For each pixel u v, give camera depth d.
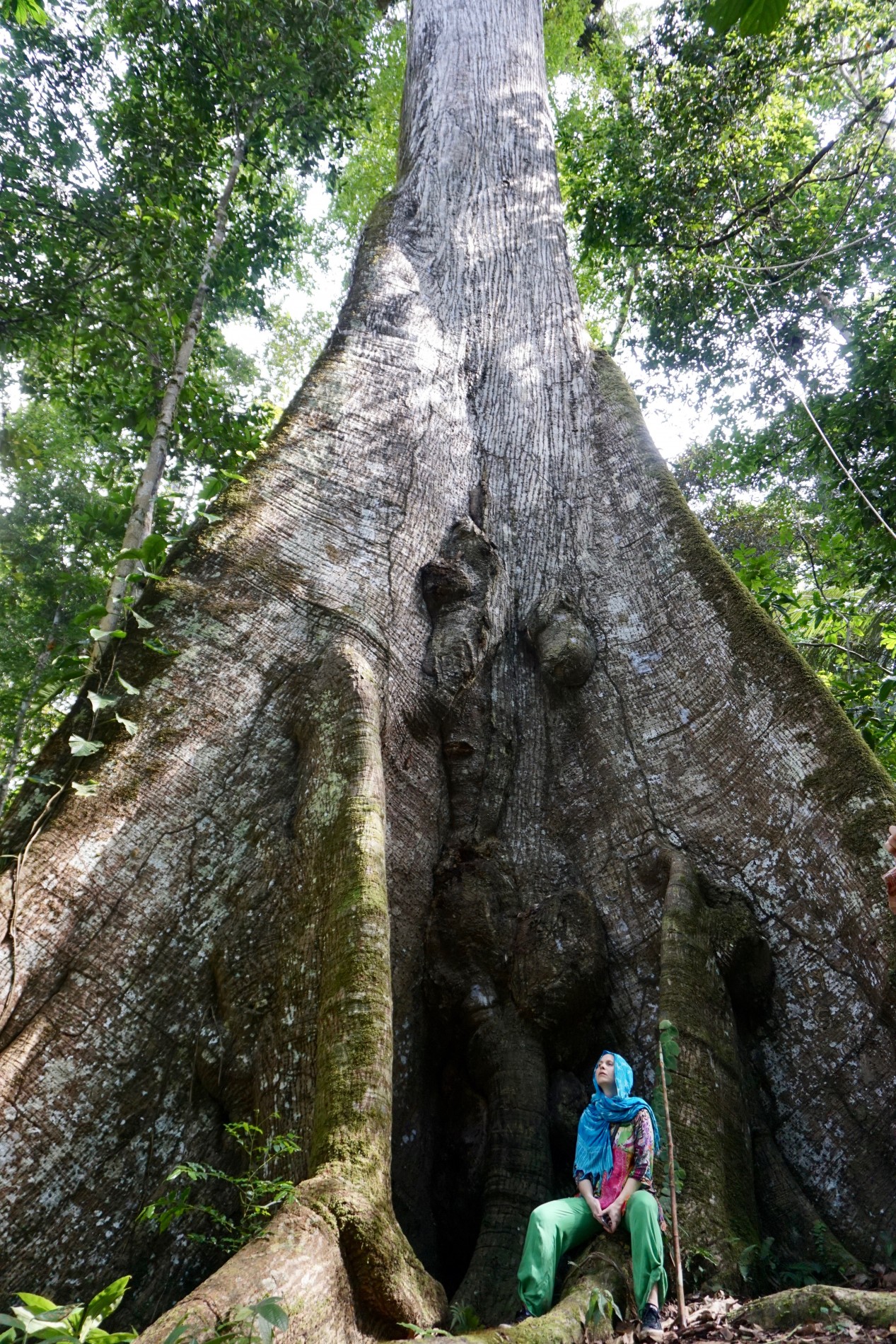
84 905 4.23
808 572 14.13
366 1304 3.08
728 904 5.12
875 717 8.70
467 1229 4.49
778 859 5.18
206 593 5.23
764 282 12.42
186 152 11.38
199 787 4.64
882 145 12.41
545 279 8.70
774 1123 4.65
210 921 4.36
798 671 5.74
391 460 6.41
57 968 4.09
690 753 5.70
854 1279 3.98
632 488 7.09
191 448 10.83
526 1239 3.58
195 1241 3.78
